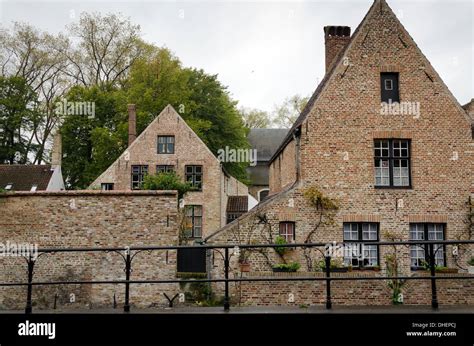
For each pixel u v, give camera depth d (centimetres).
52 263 1350
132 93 3619
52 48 3928
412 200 1702
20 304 1336
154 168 3158
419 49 1767
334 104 1741
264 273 1445
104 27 3972
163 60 3747
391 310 803
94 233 1361
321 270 1547
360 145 1725
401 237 1683
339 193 1702
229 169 4162
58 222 1359
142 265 1356
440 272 1517
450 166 1722
